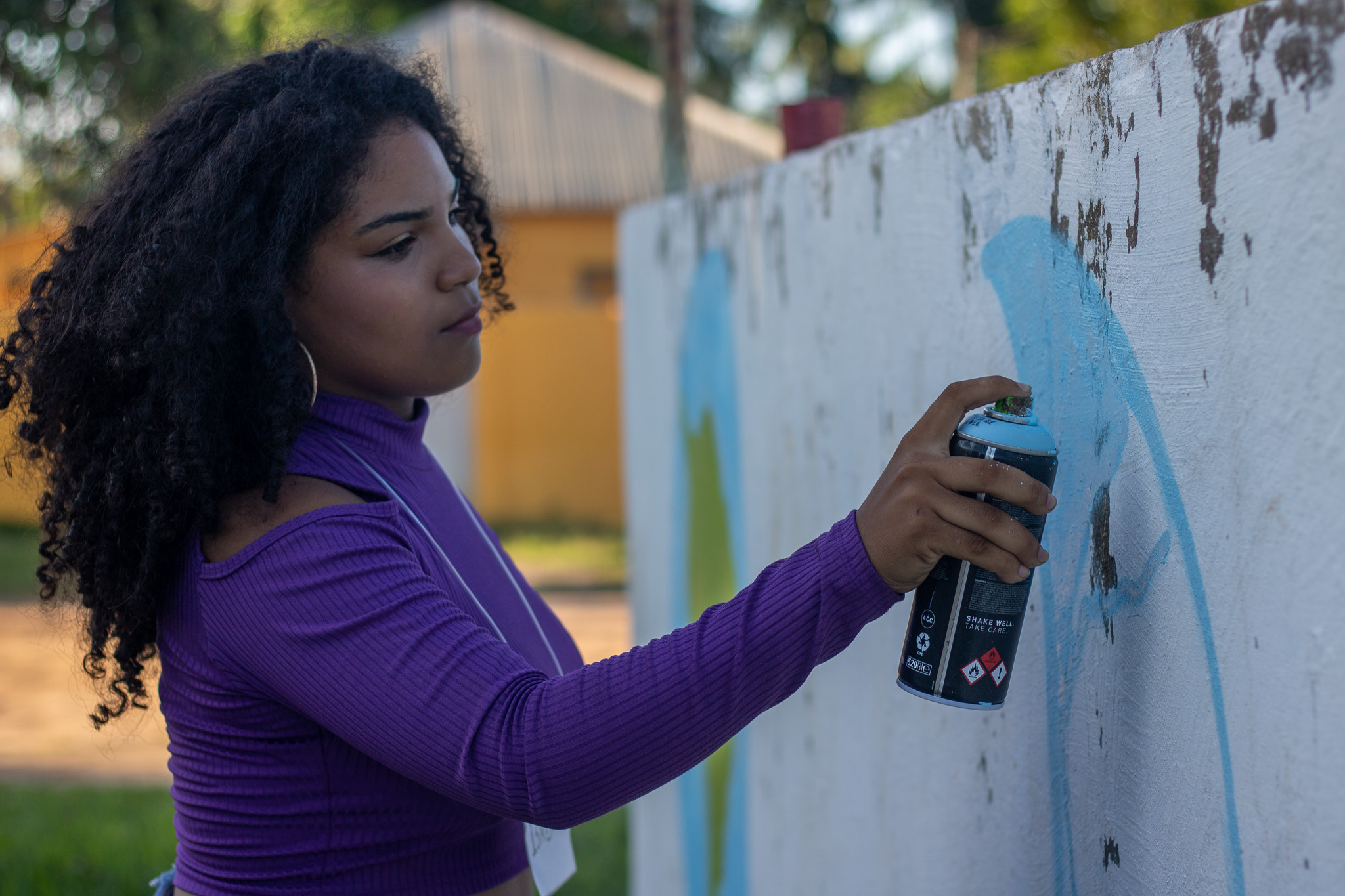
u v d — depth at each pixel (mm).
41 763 5715
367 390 1418
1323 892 975
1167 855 1209
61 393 1353
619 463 12844
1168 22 6570
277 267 1263
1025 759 1573
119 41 5047
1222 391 1088
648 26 25375
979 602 1163
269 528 1251
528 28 17750
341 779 1285
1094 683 1367
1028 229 1491
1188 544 1149
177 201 1283
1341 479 943
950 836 1822
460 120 1906
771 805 2609
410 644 1154
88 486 1333
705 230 2930
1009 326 1556
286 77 1356
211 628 1232
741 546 2775
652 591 3525
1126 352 1260
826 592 1111
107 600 1359
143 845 4367
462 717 1126
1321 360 958
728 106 23984
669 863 3344
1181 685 1172
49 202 5363
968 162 1661
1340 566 948
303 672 1175
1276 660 1022
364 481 1346
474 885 1393
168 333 1238
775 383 2514
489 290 1974
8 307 1524
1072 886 1444
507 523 12648
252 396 1276
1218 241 1086
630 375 3652
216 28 5547
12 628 8641
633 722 1089
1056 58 6910
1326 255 950
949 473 1091
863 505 1150
